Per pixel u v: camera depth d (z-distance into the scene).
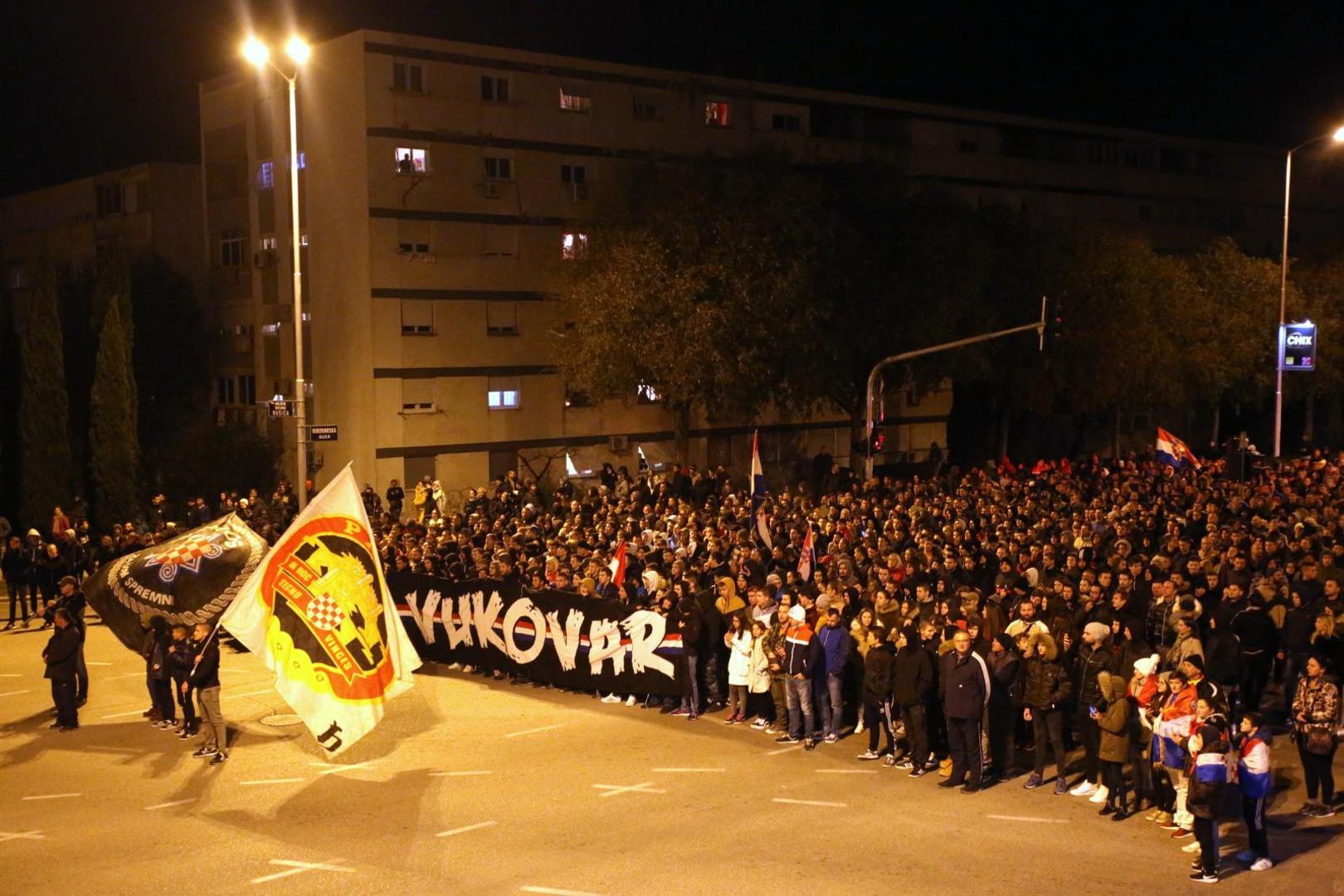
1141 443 65.12
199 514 30.41
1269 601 17.22
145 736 17.03
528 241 43.78
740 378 36.81
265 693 19.38
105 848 12.48
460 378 42.44
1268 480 31.09
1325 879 11.33
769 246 36.56
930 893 10.92
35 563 25.53
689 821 13.02
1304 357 40.00
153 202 47.78
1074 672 14.38
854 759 15.44
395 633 16.14
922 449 58.78
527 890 11.09
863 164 40.69
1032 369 44.59
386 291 40.66
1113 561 18.50
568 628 19.05
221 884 11.42
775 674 16.39
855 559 20.92
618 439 46.53
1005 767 14.85
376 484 40.69
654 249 36.19
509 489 35.12
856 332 38.88
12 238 56.41
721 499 32.06
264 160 44.03
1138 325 45.78
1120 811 13.16
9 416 37.47
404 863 11.85
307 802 13.90
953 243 39.72
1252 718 12.24
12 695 19.55
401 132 40.66
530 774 14.83
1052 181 63.50
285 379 43.88
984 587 19.45
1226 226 73.06
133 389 36.66
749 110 50.03
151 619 17.81
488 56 42.47
